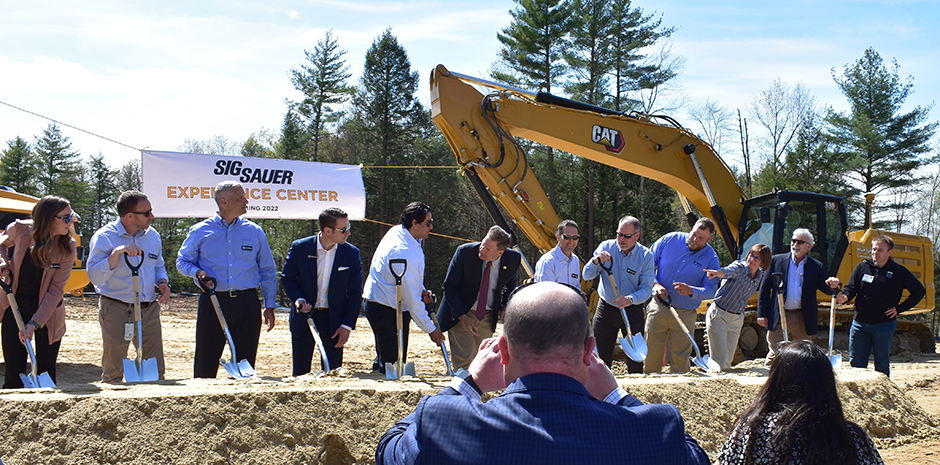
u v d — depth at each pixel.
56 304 4.88
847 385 5.14
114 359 5.06
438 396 1.76
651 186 35.88
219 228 5.30
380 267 5.44
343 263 5.70
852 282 7.55
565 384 1.64
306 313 5.49
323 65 38.25
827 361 2.39
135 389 3.44
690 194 10.23
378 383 4.00
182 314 17.92
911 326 13.69
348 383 3.95
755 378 5.28
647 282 6.43
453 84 8.36
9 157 54.34
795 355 2.41
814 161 37.34
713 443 4.23
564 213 35.44
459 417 1.64
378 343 5.64
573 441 1.54
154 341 5.25
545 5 31.22
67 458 2.85
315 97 38.44
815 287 6.65
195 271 5.05
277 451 3.21
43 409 2.98
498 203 9.34
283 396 3.41
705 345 11.16
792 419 2.31
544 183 35.44
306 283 5.64
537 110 8.77
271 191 12.28
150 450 2.96
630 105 32.50
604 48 31.69
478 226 39.78
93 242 4.99
